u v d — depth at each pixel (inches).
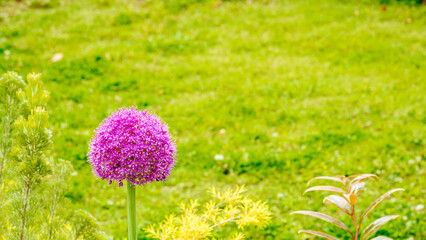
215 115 289.3
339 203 90.4
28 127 77.1
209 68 374.0
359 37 438.0
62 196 84.2
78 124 269.4
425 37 439.2
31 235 80.8
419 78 343.0
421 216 180.2
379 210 187.9
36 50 392.2
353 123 274.1
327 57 398.3
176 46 424.8
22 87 84.3
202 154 240.8
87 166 225.5
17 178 79.3
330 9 530.0
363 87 327.9
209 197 202.1
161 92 326.3
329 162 229.3
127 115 81.8
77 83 337.1
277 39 445.4
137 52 402.3
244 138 259.3
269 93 325.7
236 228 174.4
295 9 534.3
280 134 266.5
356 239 89.5
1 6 506.0
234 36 458.0
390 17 503.5
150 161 81.4
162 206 195.6
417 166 221.8
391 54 395.9
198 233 98.8
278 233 173.5
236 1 562.3
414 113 281.3
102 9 522.3
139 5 540.7
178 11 523.5
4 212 82.4
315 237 172.9
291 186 213.5
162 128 85.2
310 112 289.7
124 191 207.3
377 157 230.2
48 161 83.8
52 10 515.2
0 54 373.4
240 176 222.8
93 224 80.5
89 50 397.1
